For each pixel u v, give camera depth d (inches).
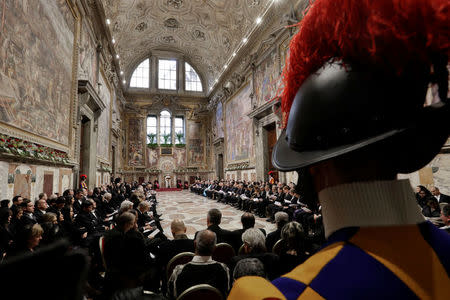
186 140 1154.7
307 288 15.0
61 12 325.7
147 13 841.5
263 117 642.8
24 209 188.5
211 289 82.4
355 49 16.0
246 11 685.3
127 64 1053.8
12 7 217.8
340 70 16.9
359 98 15.8
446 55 14.9
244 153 759.7
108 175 709.3
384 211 16.1
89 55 464.4
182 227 143.3
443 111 15.8
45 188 284.2
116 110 864.9
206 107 1166.3
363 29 15.2
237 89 821.2
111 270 53.2
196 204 615.2
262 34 634.2
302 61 19.6
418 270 14.8
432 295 14.1
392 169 17.7
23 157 223.8
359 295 13.7
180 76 1157.7
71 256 11.2
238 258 108.8
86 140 484.7
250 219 159.9
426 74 15.6
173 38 1038.4
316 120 17.2
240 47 741.9
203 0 781.9
